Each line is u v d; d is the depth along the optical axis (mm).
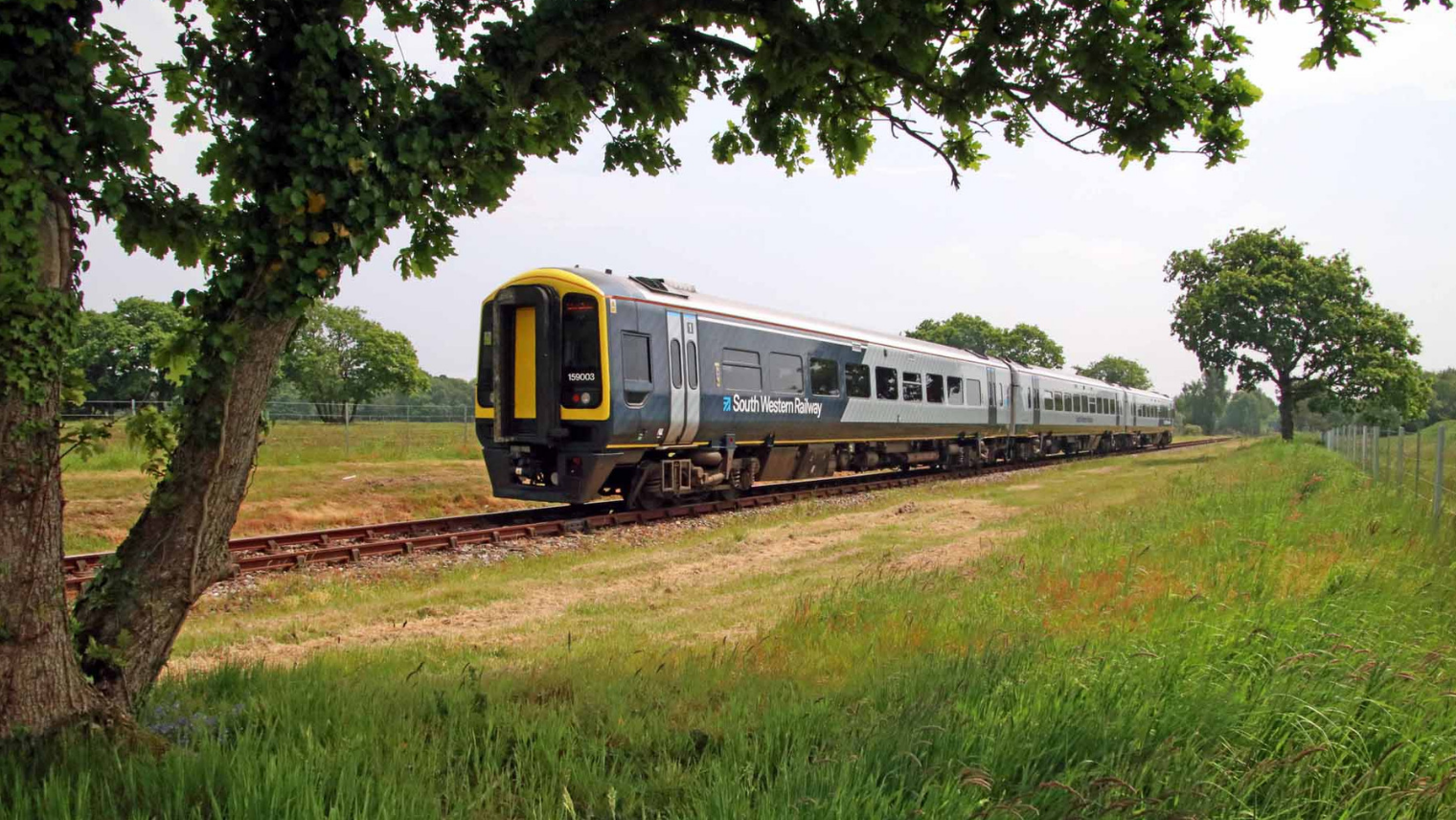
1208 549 8867
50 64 3039
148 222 3689
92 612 3492
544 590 9133
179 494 3523
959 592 7789
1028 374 30234
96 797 2846
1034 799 3008
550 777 3410
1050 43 4551
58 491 3229
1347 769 3391
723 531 13227
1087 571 8117
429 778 3264
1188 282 38250
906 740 3400
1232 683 4090
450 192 4027
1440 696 3932
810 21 4438
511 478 13445
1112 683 4125
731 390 15117
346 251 3629
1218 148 4891
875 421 19906
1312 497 13078
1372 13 4387
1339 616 5379
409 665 5629
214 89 3588
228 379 3508
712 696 4547
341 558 10125
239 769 2996
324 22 3447
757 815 2871
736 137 5703
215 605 8148
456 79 3924
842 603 7426
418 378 55219
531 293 12906
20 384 3021
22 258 3021
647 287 13852
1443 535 8617
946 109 4824
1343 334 34406
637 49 4668
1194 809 2990
